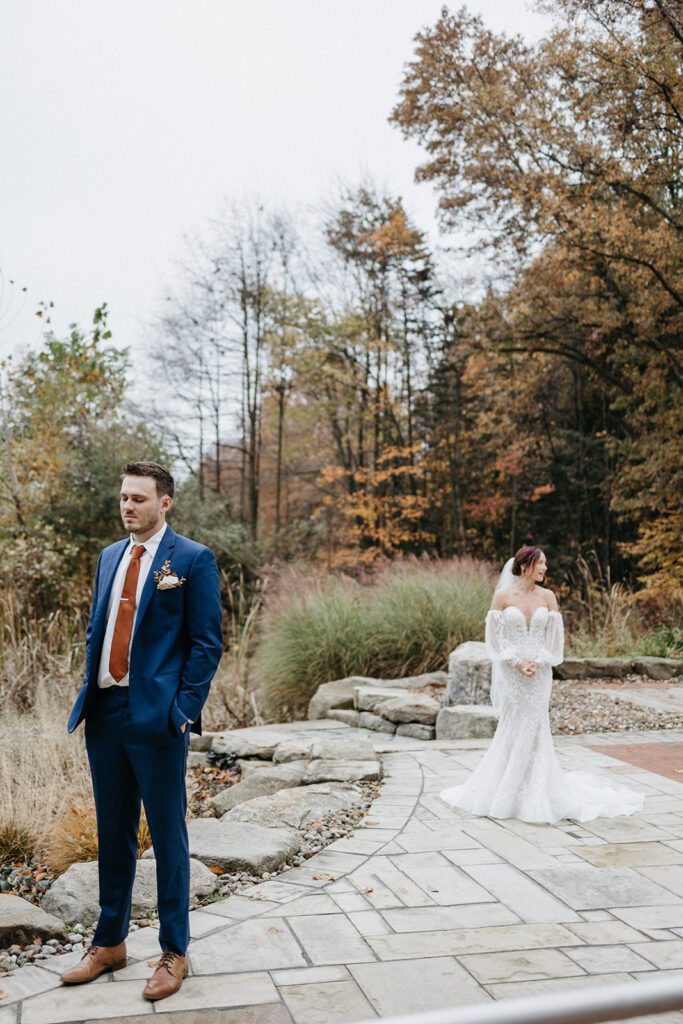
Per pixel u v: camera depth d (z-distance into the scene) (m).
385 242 21.69
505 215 17.67
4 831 4.82
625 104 15.34
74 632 12.30
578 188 15.94
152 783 2.99
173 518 18.02
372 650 10.20
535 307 18.03
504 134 16.55
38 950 3.40
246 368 23.22
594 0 14.73
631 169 15.57
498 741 5.29
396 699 8.18
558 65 15.59
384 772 6.26
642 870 4.25
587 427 22.77
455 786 5.86
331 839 4.80
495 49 17.09
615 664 10.94
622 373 18.41
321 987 3.01
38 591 13.45
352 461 23.95
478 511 22.89
